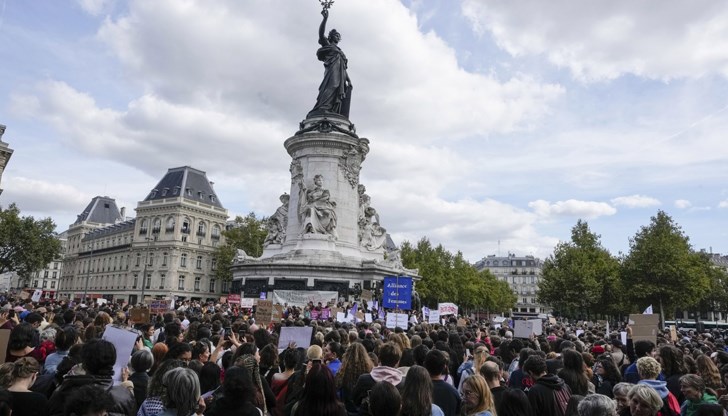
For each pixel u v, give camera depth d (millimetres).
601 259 66812
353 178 42594
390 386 5387
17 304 21703
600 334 22656
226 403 5555
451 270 91750
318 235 39469
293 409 5926
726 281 91750
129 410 6145
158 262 100562
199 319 17516
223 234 96625
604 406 5516
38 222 79812
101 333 10516
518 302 194500
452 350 10914
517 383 9234
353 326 16594
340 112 45781
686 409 7398
